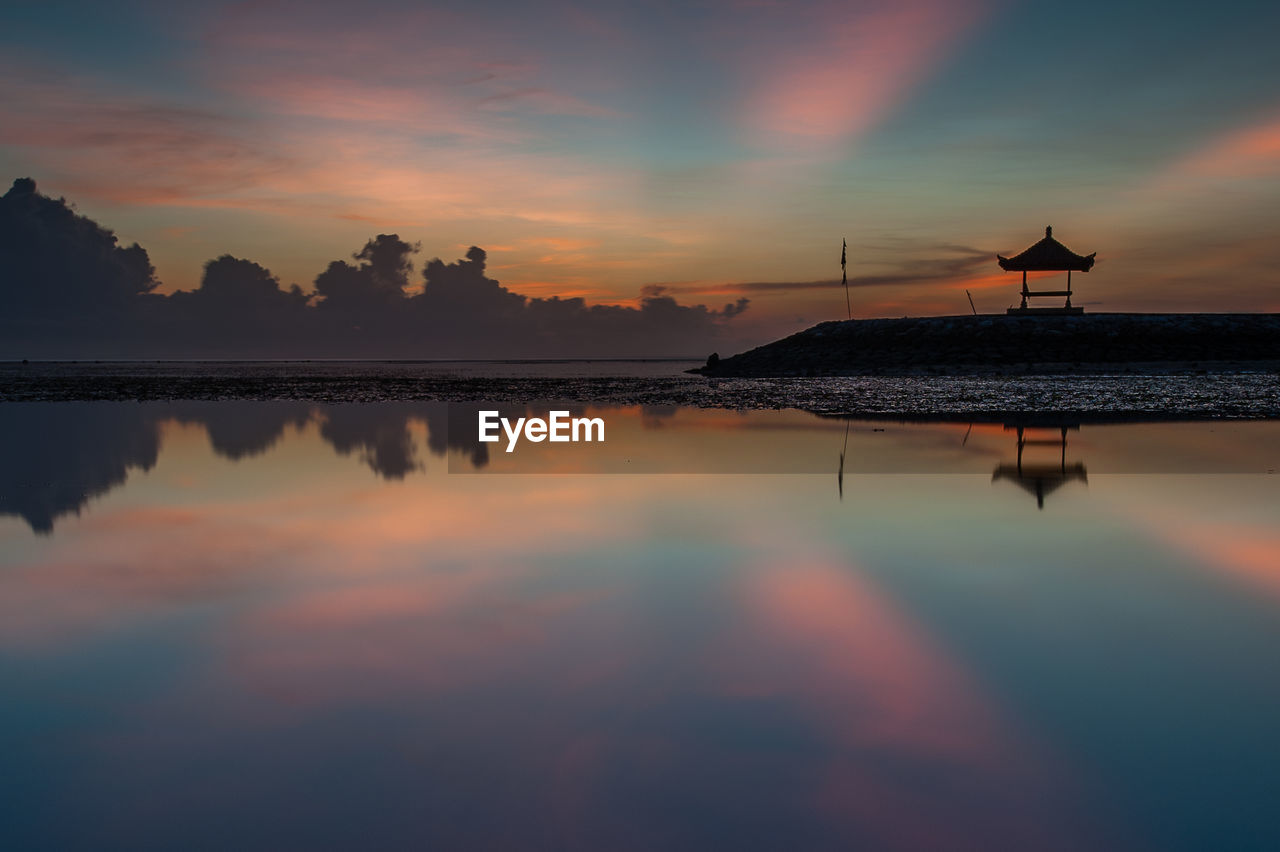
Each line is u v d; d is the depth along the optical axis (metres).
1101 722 5.50
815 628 7.27
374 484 14.84
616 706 5.76
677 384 59.41
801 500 13.10
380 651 6.78
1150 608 7.72
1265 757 5.05
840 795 4.69
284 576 8.88
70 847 4.29
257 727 5.50
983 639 6.97
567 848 4.25
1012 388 42.88
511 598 8.11
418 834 4.38
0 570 9.15
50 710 5.76
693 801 4.64
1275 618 7.45
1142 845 4.26
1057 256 74.38
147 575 8.95
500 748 5.21
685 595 8.19
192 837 4.36
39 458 18.38
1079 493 13.52
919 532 10.80
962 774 4.90
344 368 161.62
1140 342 66.88
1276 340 66.62
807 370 69.88
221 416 30.61
